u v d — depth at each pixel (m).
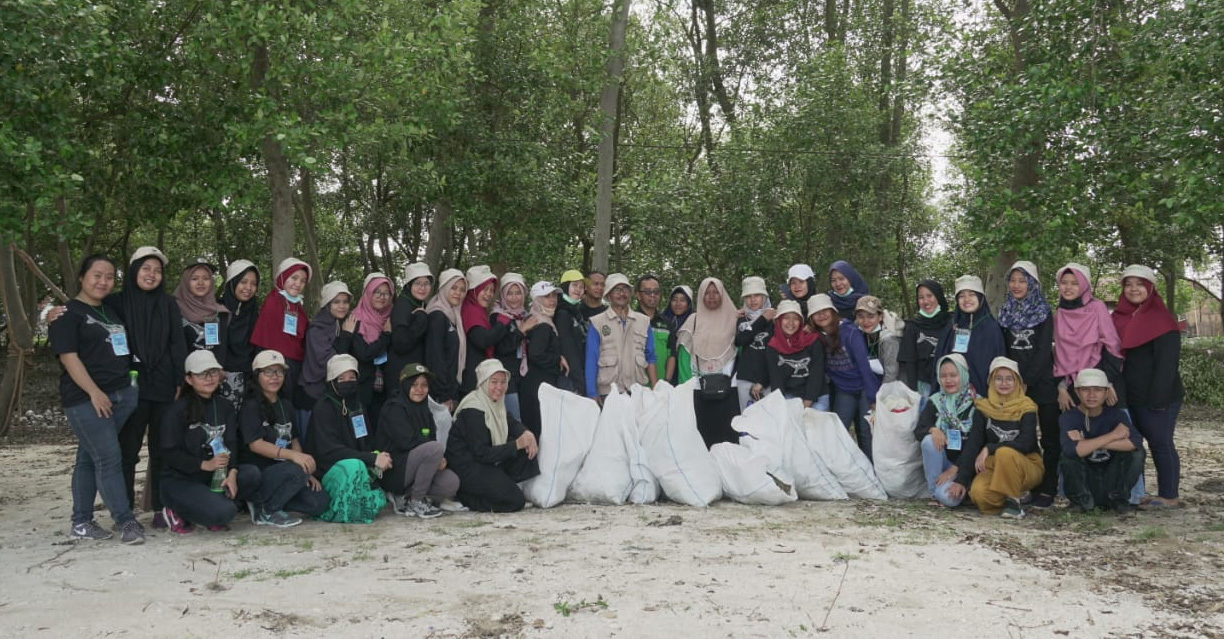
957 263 26.83
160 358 5.86
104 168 10.12
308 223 16.75
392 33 10.59
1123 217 17.84
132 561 5.10
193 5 9.55
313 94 10.27
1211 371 17.25
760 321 7.74
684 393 7.09
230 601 4.25
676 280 17.81
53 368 22.58
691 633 3.76
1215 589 4.40
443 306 7.12
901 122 23.27
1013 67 13.59
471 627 3.86
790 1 22.41
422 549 5.34
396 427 6.43
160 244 19.47
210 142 10.09
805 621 3.91
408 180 15.03
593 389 7.71
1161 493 6.73
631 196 17.30
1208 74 8.36
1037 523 6.10
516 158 15.09
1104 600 4.23
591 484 6.88
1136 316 6.65
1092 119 9.84
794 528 5.91
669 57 19.84
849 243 19.34
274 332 6.55
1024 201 10.73
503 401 6.83
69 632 3.83
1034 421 6.37
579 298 8.08
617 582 4.54
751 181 17.64
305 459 6.18
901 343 7.32
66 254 13.72
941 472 6.78
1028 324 6.73
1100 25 9.87
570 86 15.55
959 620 3.93
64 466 9.84
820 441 7.09
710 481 6.86
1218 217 8.49
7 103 7.82
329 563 5.00
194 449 5.80
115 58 8.80
